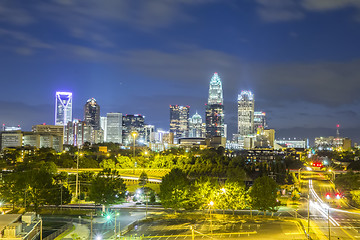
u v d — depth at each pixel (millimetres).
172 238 148625
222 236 151625
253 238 148875
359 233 164875
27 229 128000
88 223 174750
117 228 164500
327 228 174625
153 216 194000
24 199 197750
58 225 168000
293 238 149625
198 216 193750
